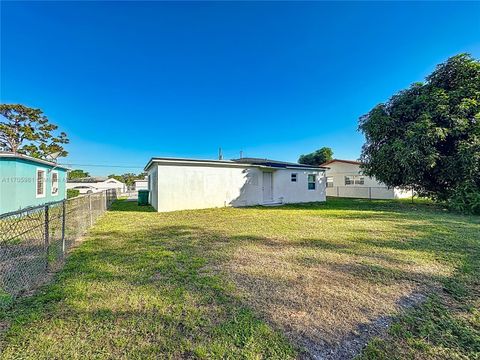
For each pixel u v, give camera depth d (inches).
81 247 192.4
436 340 80.8
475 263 156.6
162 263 155.4
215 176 496.7
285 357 72.5
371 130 509.0
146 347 76.4
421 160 417.4
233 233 249.0
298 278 134.0
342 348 77.1
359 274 140.2
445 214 382.6
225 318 93.6
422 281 130.0
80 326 87.4
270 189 594.9
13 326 86.2
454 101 422.0
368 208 478.0
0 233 111.1
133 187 1614.2
